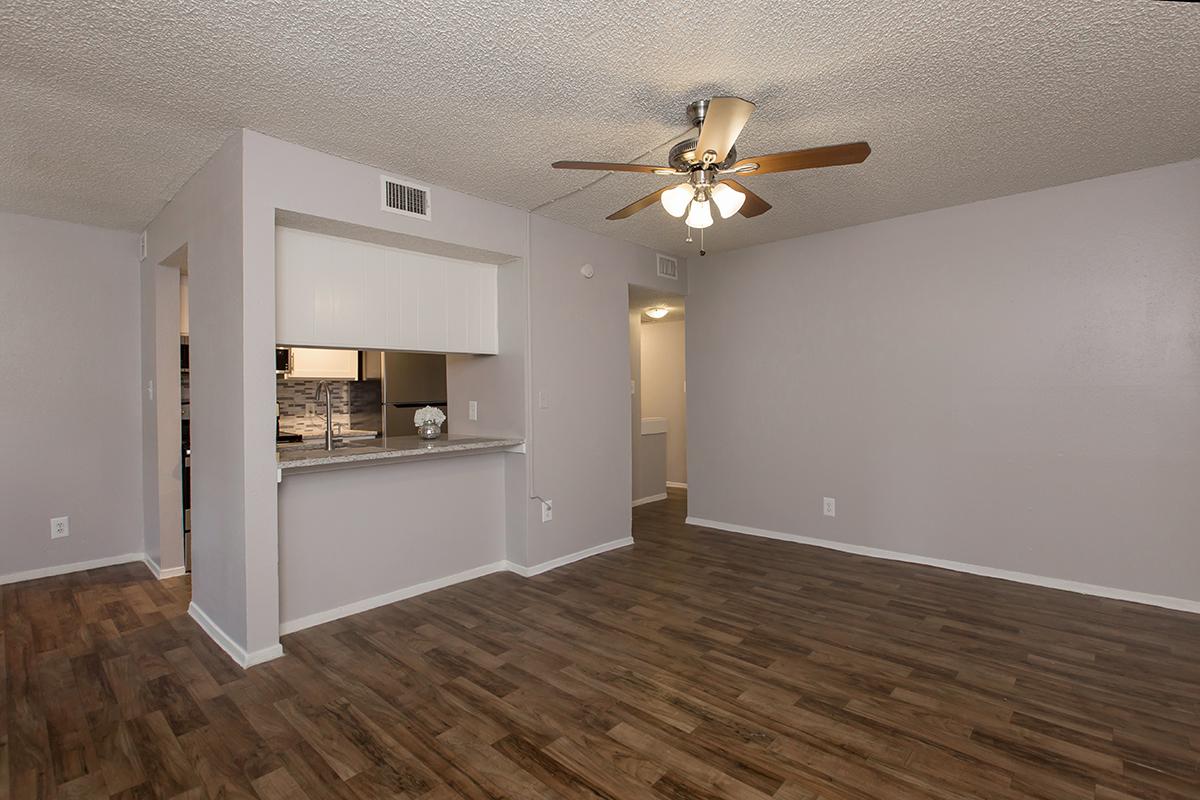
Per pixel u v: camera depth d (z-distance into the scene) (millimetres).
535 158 2957
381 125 2580
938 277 3895
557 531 4035
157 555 3898
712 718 2174
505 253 3664
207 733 2088
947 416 3885
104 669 2576
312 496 3045
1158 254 3184
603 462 4391
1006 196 3623
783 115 2531
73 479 3965
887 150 2916
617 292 4512
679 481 7285
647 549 4465
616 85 2271
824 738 2043
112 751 1986
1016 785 1793
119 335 4145
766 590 3539
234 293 2654
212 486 2922
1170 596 3184
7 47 1965
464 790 1795
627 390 4613
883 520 4184
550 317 3967
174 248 3438
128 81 2199
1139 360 3250
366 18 1834
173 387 3900
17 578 3762
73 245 3961
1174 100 2422
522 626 3021
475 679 2471
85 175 3119
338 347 3195
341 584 3154
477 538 3834
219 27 1870
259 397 2627
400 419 5414
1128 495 3289
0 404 3707
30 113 2439
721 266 5012
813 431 4504
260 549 2637
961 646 2756
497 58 2078
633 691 2367
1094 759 1916
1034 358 3561
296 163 2750
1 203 3547
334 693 2361
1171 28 1916
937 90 2330
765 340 4754
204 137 2686
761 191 3502
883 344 4145
